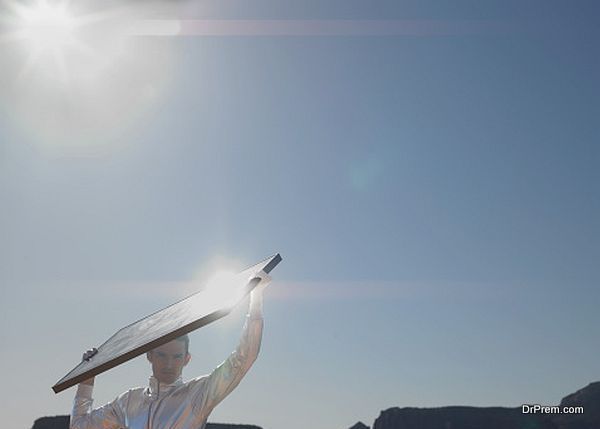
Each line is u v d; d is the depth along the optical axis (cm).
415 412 10369
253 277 514
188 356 624
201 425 593
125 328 652
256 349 575
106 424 618
